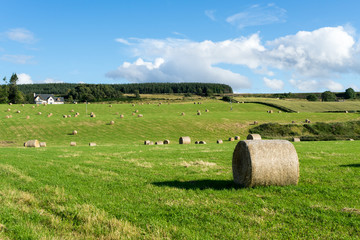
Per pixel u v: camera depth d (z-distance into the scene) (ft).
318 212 25.98
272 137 183.21
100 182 39.42
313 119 237.86
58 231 22.95
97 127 207.51
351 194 31.42
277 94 563.48
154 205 28.96
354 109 308.60
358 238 20.84
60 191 34.19
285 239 20.99
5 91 495.82
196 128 207.21
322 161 57.06
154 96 588.50
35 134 188.03
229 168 50.52
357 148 87.51
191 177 42.45
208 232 22.35
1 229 23.44
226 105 342.85
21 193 33.17
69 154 76.07
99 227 23.35
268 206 27.81
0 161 59.57
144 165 54.39
